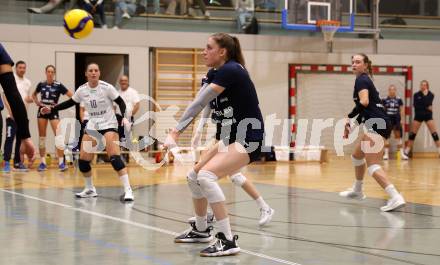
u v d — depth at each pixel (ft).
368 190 34.37
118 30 55.52
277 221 23.40
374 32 62.80
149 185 36.58
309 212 25.82
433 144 65.36
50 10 53.67
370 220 23.71
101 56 58.29
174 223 22.66
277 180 40.14
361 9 63.57
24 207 26.78
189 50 57.82
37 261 16.10
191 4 58.03
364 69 26.81
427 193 33.01
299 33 61.72
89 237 19.71
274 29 61.05
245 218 24.08
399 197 25.93
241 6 59.62
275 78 60.70
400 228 21.83
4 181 38.50
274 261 16.25
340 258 16.65
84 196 30.68
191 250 17.76
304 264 15.85
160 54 57.06
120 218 23.81
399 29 65.21
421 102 61.21
